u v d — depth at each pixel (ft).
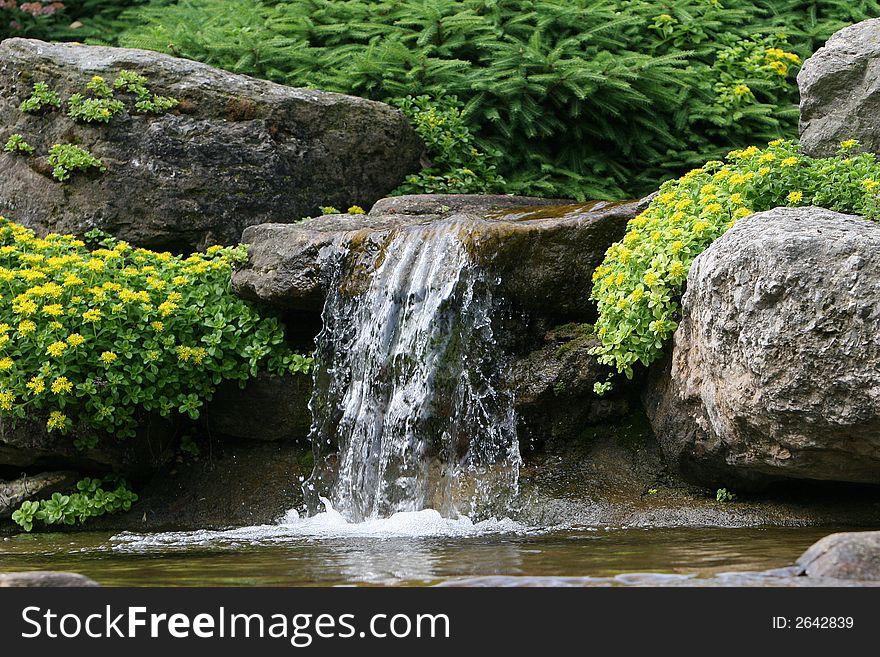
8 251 20.99
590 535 15.30
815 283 13.51
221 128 26.05
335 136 27.12
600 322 17.89
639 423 18.75
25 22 39.47
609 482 18.07
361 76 30.17
